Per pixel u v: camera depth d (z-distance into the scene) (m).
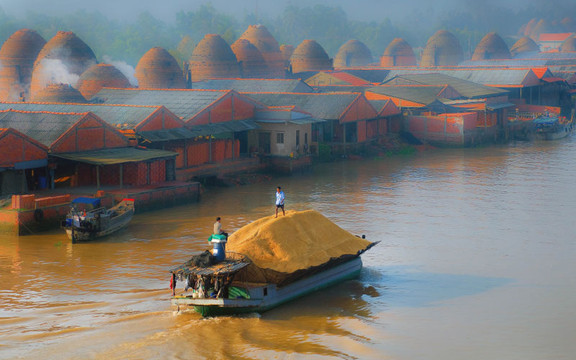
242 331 56.03
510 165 155.75
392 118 192.88
